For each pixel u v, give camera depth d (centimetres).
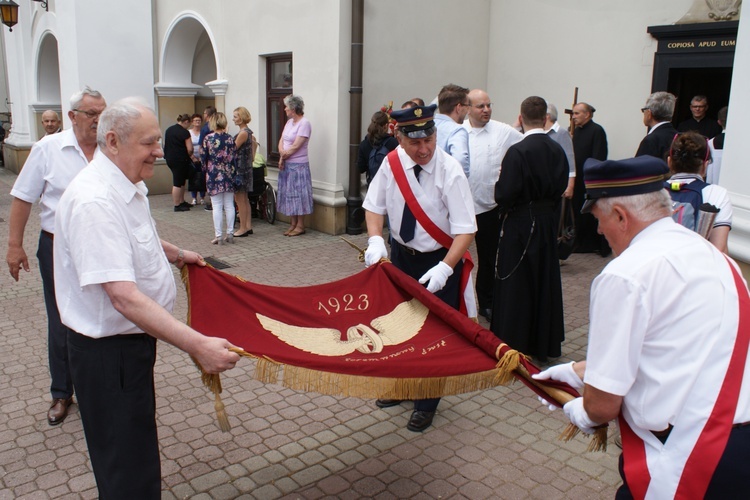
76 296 243
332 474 335
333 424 388
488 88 1003
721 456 174
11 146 1595
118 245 229
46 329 545
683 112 911
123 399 249
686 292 179
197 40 1245
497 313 476
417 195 359
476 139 558
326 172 895
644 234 192
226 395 425
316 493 318
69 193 235
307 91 903
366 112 884
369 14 856
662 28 782
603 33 848
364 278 350
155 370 462
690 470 177
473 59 981
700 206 317
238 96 1051
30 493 318
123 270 227
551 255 458
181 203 1088
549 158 450
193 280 312
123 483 253
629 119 840
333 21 841
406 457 352
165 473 335
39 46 1442
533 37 929
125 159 238
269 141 1021
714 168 622
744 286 187
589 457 352
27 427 382
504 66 973
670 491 180
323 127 887
